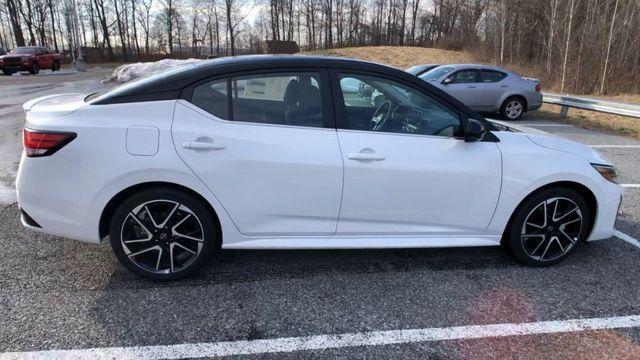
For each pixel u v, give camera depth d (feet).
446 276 11.41
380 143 10.52
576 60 68.13
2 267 11.18
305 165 10.15
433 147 10.79
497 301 10.32
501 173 11.09
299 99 10.39
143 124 9.70
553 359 8.47
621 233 14.38
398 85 10.85
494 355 8.53
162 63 64.44
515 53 99.66
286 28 216.54
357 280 11.09
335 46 209.97
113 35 199.72
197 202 10.16
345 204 10.57
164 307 9.71
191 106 9.93
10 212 14.80
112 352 8.29
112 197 9.82
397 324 9.39
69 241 12.67
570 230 12.05
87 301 9.84
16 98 45.75
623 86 64.49
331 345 8.69
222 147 9.85
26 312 9.39
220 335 8.86
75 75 86.74
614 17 63.98
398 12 213.66
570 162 11.48
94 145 9.55
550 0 83.30
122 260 10.33
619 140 31.63
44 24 189.78
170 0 198.90
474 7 141.69
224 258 11.97
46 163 9.64
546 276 11.55
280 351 8.48
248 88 10.18
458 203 11.07
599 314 9.95
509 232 11.84
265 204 10.28
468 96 39.09
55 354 8.18
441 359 8.39
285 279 11.03
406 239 11.17
